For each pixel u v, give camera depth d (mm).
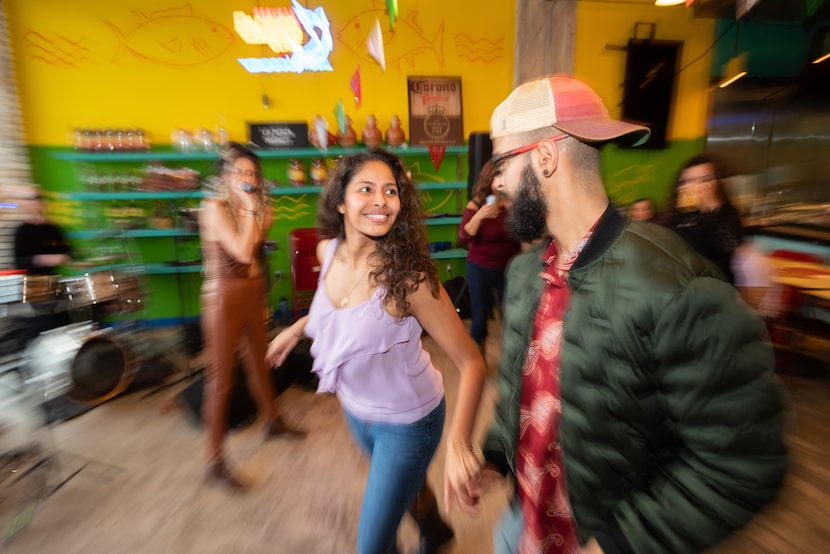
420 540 1555
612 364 662
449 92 4609
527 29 4367
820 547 1784
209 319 2035
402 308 1103
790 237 4102
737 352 577
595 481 711
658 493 641
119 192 4301
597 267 706
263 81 4477
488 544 1786
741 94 4773
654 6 4590
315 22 4266
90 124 4312
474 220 2924
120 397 3180
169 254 4613
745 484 562
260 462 2389
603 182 767
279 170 4695
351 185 1135
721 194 2146
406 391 1181
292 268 4367
